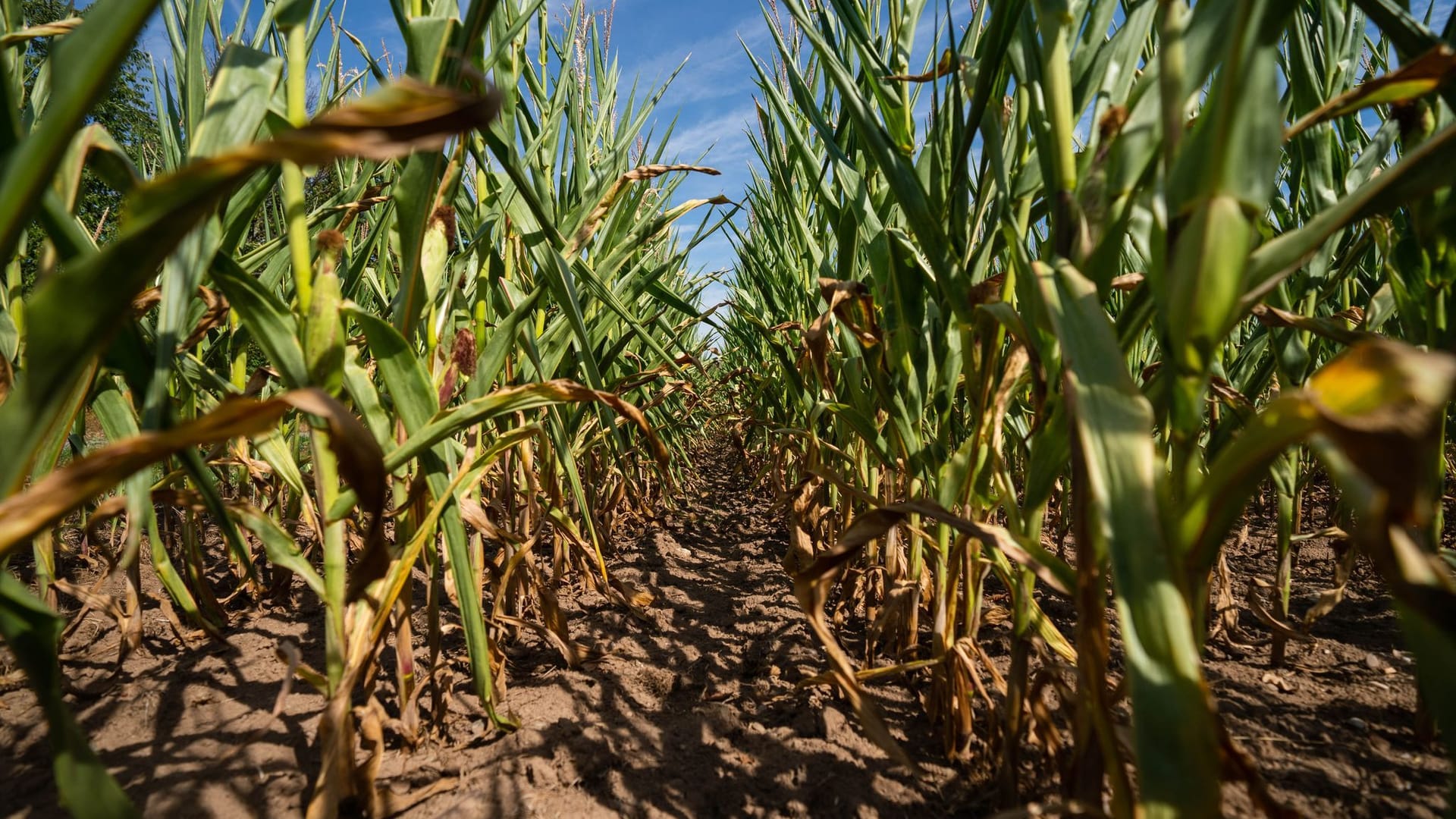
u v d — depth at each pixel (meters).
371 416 0.93
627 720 1.33
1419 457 0.32
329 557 0.87
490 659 1.34
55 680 0.49
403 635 1.15
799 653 1.67
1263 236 1.12
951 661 1.12
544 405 0.94
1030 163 0.90
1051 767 1.03
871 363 1.20
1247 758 0.49
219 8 1.40
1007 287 0.94
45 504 0.41
